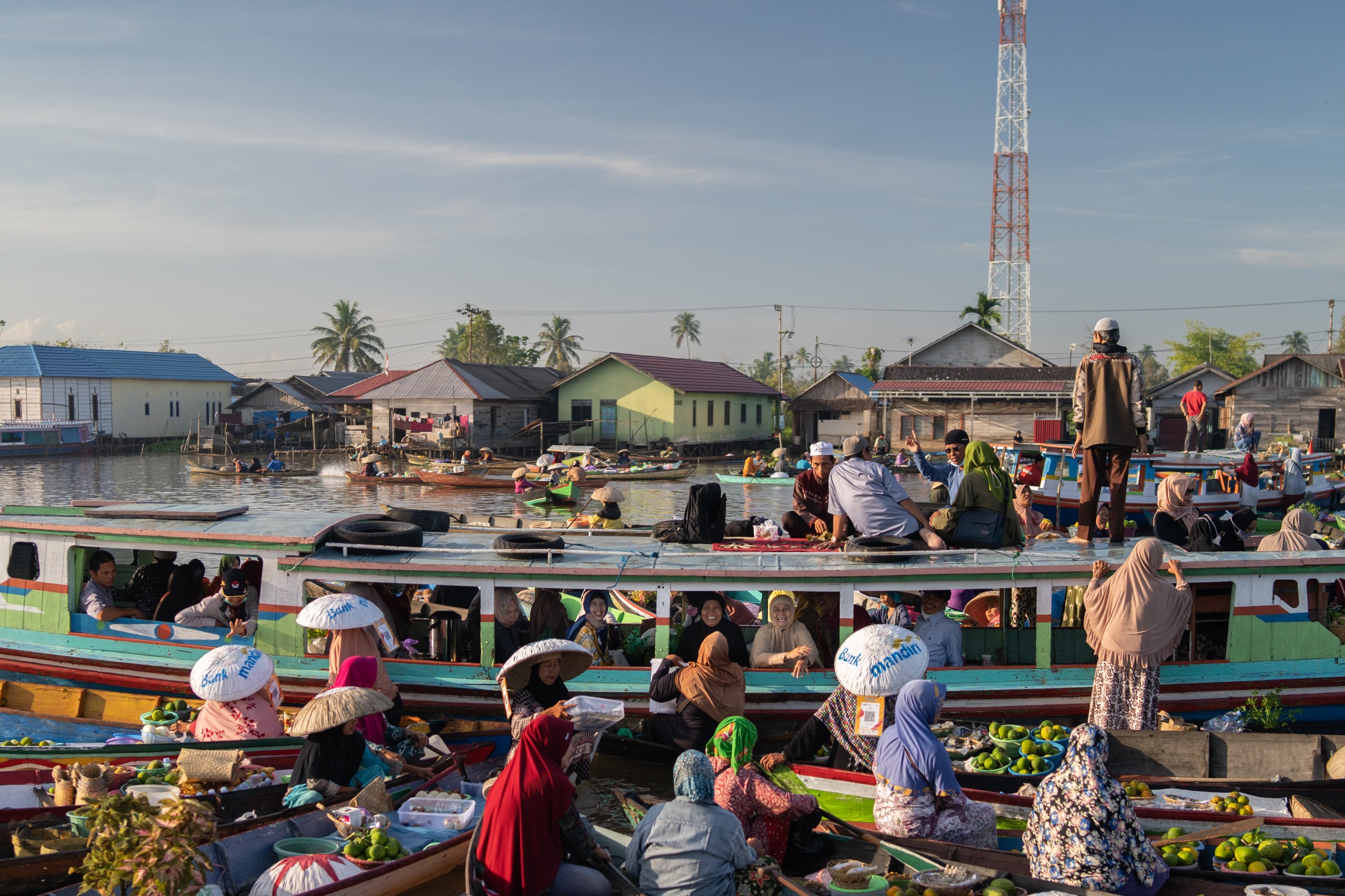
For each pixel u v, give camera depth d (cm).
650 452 5200
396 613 1021
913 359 5334
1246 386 4444
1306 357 4325
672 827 548
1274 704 894
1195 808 699
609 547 1022
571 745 768
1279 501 2209
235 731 792
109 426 5962
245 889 611
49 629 995
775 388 7550
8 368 5666
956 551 938
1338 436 4294
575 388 5575
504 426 5522
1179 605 824
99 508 1072
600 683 916
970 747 829
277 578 942
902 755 638
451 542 1053
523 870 541
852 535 1041
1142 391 998
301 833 648
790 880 570
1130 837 556
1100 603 841
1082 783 561
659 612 915
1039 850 577
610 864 574
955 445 1384
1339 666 923
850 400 5516
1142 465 2050
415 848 643
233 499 3316
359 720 741
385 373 6250
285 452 5300
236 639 957
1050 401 4781
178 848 502
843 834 662
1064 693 902
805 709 889
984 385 4888
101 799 562
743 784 637
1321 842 638
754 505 3111
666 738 820
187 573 1030
